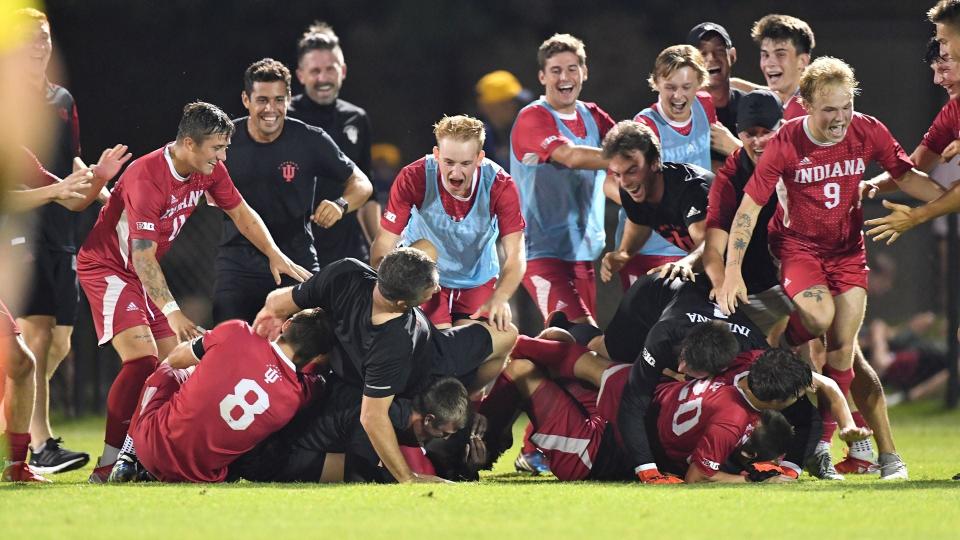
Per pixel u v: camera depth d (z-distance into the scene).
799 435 22.00
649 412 22.08
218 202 25.56
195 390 21.00
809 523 16.66
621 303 23.69
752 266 24.45
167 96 58.62
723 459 21.11
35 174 24.41
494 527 16.20
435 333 22.08
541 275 29.42
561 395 22.62
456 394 20.91
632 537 15.55
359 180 28.55
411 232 26.48
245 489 20.03
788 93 28.95
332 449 21.69
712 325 21.23
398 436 21.81
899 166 23.83
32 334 27.67
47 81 27.67
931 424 38.31
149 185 23.83
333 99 32.16
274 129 27.30
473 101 62.62
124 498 18.80
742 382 21.23
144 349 24.06
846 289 24.28
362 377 21.38
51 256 28.08
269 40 60.34
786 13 62.88
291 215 27.95
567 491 19.69
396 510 17.61
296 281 27.73
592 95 63.16
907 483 21.31
